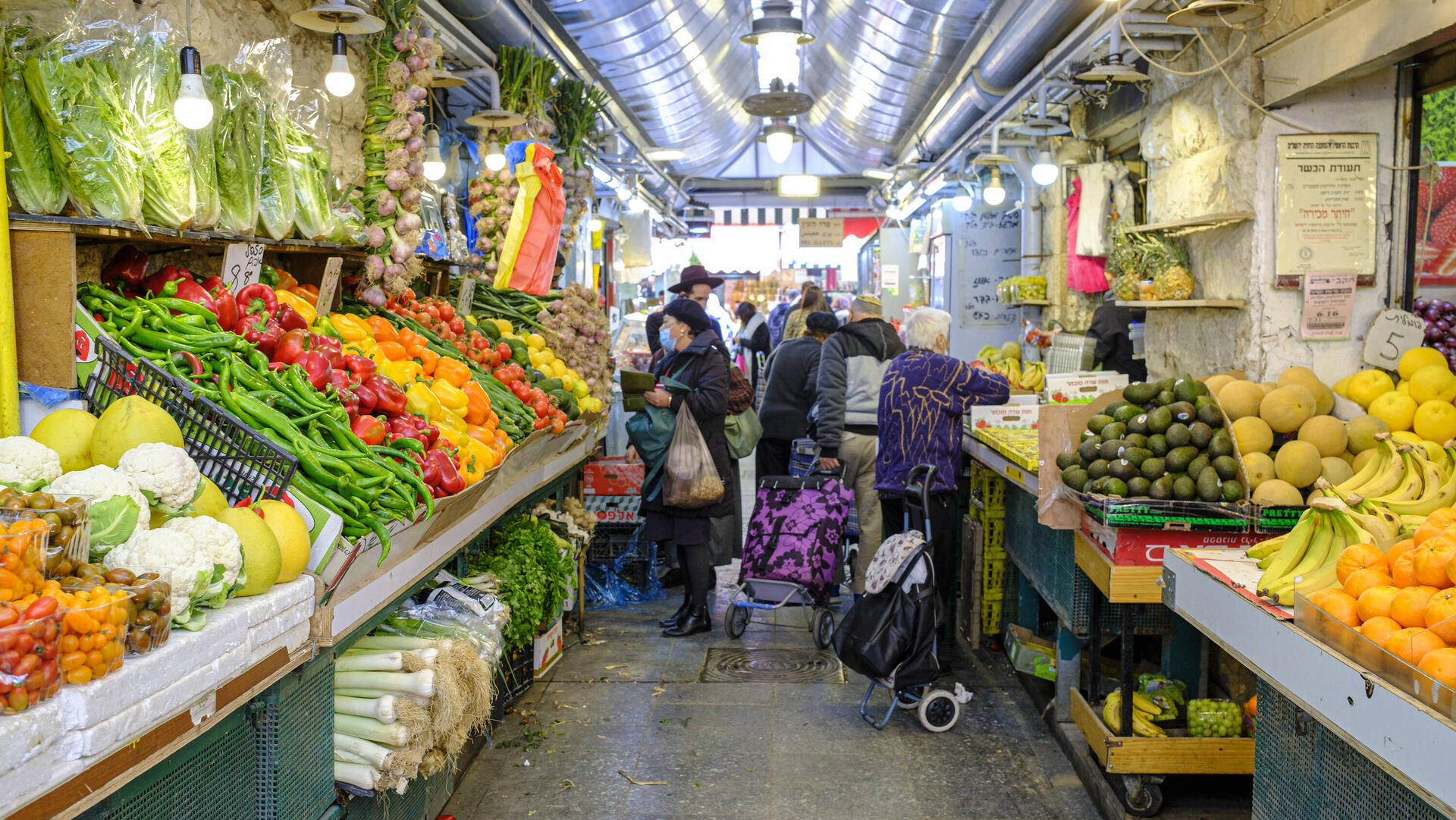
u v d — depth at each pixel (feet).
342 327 11.95
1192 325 16.20
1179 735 11.43
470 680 9.48
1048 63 19.36
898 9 22.29
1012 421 17.71
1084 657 15.11
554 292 21.48
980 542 17.51
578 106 23.20
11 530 5.01
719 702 15.29
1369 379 12.03
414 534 9.59
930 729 14.12
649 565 21.26
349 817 8.70
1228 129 14.52
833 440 18.51
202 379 8.39
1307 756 8.28
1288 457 11.02
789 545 17.57
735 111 39.01
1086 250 23.02
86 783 5.11
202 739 6.39
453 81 16.40
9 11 7.80
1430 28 10.43
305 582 7.51
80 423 7.07
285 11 12.75
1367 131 13.61
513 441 13.26
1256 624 8.29
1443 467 10.09
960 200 33.27
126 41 8.43
